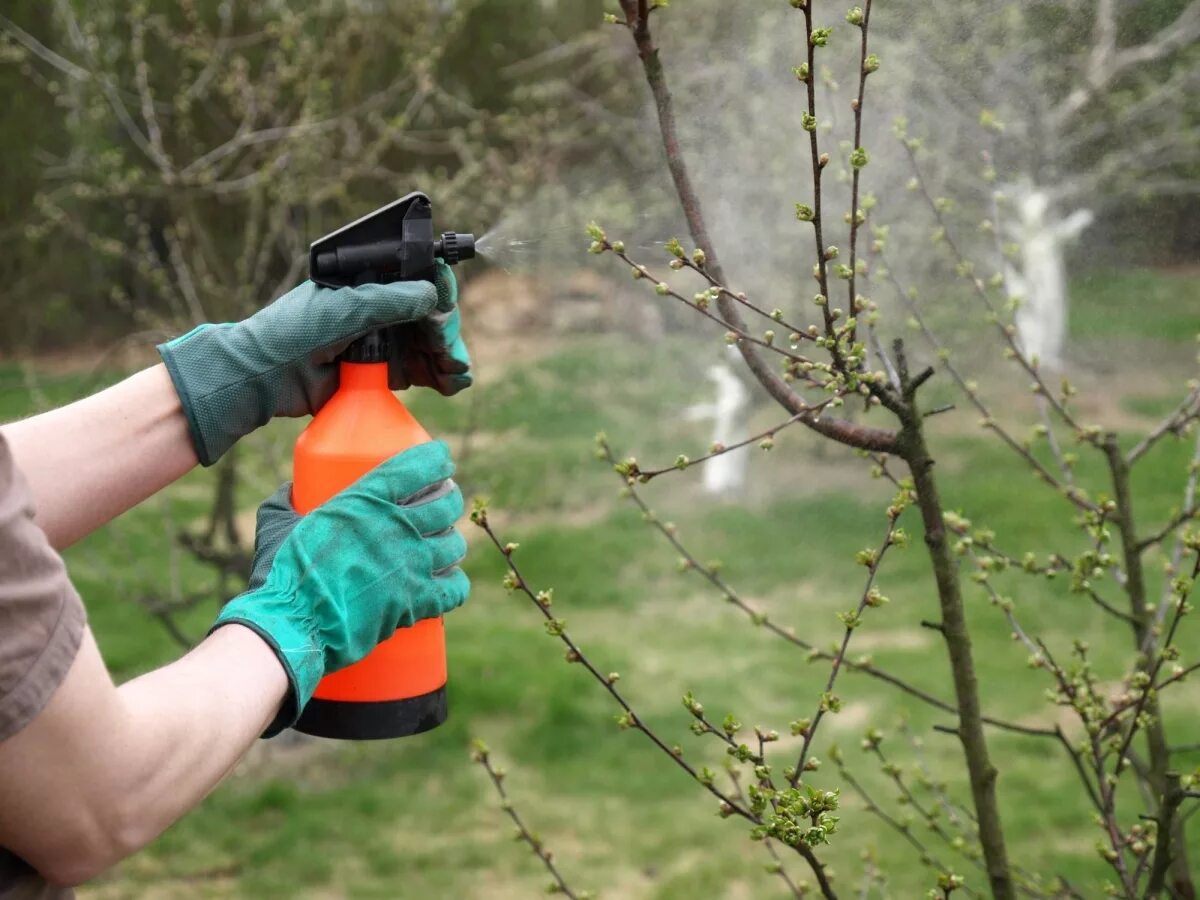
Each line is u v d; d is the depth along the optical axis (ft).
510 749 17.43
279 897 13.71
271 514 4.82
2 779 3.05
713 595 23.27
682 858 14.17
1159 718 6.66
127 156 27.07
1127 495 6.91
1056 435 29.25
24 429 4.12
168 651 20.58
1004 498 26.09
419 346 5.07
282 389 4.57
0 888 3.39
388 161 36.88
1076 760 5.92
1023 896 7.32
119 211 33.22
